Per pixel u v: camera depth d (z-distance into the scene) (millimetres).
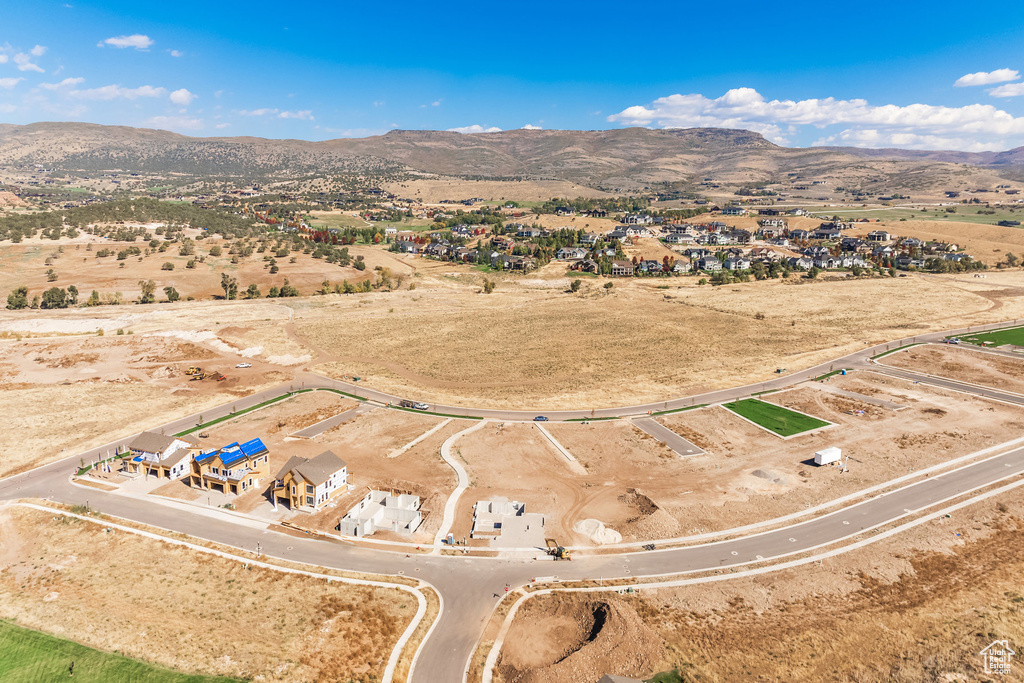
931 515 71375
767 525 70250
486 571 62625
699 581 60750
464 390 119000
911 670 49688
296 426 99875
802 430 97000
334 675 49094
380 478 81688
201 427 98688
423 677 49250
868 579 60938
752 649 52125
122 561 63469
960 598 58250
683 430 98000
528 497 77000
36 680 48719
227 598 58062
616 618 54031
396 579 61125
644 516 71938
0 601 58469
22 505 73812
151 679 48312
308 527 69938
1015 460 84312
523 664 50938
